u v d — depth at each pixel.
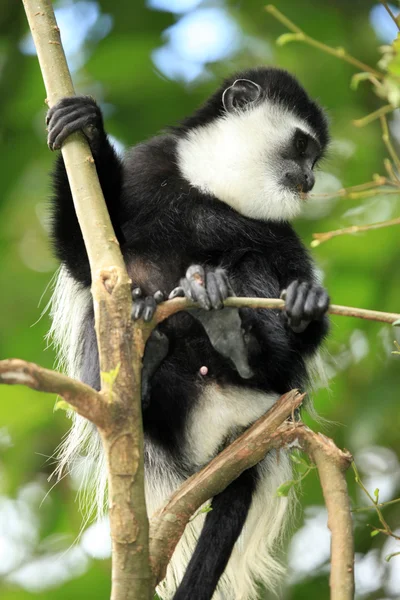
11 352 11.34
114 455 4.79
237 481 6.95
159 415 7.29
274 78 9.03
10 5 12.55
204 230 7.97
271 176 8.27
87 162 6.06
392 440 11.09
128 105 12.34
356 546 10.62
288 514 8.42
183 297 5.93
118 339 5.06
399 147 12.74
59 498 10.91
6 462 10.69
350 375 10.76
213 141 8.49
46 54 6.77
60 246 7.34
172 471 7.43
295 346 7.58
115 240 5.50
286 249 8.27
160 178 8.14
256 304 5.56
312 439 5.84
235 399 7.25
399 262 10.90
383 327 10.80
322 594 10.34
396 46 5.85
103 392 4.77
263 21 13.27
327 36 13.05
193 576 6.58
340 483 5.66
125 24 12.91
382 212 11.69
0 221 11.81
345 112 12.95
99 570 10.13
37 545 10.94
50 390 4.46
